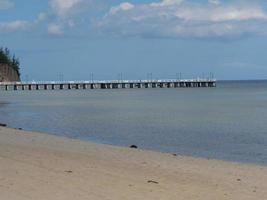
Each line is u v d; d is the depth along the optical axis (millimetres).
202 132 40219
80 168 17484
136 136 36875
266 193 14109
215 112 68188
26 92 181875
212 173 17625
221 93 162375
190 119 54906
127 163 19469
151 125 46844
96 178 15578
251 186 15164
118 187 14234
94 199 12711
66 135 37281
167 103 95000
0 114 63375
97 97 128125
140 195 13305
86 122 50438
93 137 36156
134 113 65562
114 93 164375
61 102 99938
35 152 21812
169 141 33750
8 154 20688
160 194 13500
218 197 13422
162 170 17922
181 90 199500
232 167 19391
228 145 31547
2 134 30672
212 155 26797
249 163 22953
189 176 16750
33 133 32125
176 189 14266
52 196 12953
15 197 12781
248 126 46094
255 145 31578
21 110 72750
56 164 18219
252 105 87375
